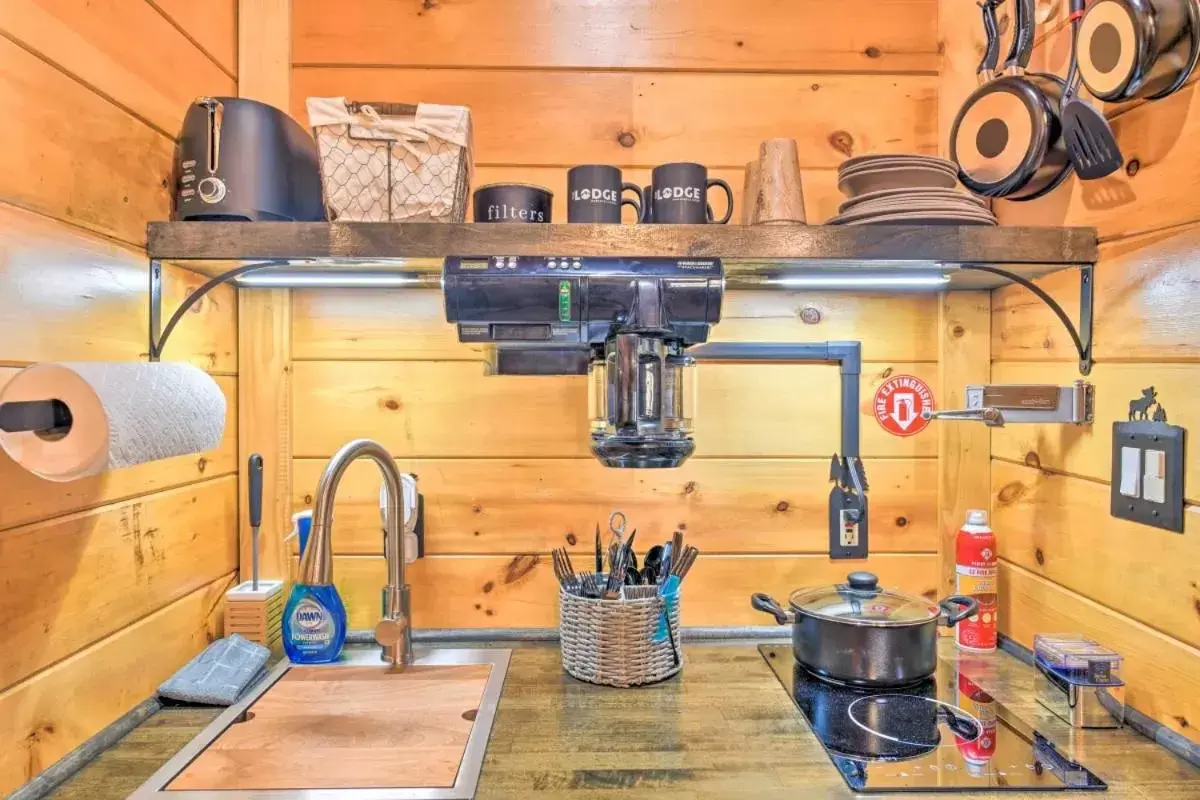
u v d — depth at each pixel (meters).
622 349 1.06
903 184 1.19
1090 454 1.12
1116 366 1.07
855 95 1.39
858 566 1.40
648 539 1.39
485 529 1.38
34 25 0.85
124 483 1.02
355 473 1.37
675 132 1.40
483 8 1.38
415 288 1.37
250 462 1.28
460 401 1.38
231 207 1.09
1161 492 0.97
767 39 1.40
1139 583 1.02
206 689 1.09
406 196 1.12
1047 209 1.22
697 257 1.11
